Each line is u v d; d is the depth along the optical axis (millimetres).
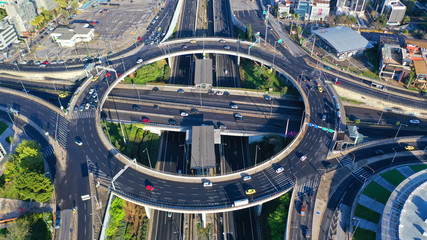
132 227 162875
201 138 190625
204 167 173875
